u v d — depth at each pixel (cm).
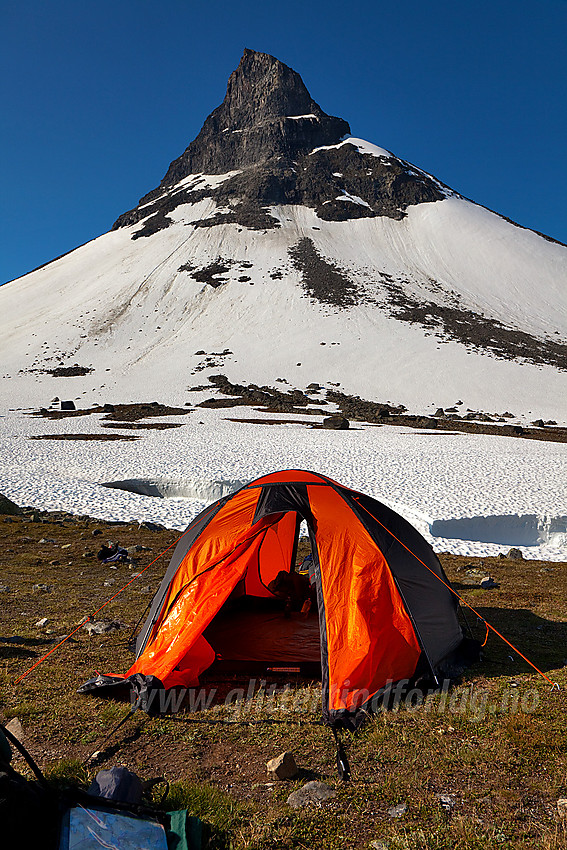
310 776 471
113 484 2452
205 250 15638
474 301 13675
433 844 382
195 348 11344
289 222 17150
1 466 2889
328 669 605
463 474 2712
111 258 16425
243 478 2409
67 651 745
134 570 1234
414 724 557
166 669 615
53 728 544
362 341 11131
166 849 351
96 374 10381
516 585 1179
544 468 2984
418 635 660
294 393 8919
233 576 690
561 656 754
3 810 329
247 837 390
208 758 498
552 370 10025
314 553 688
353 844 385
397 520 772
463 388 9144
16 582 1116
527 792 443
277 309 12700
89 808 370
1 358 11469
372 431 5762
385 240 16512
